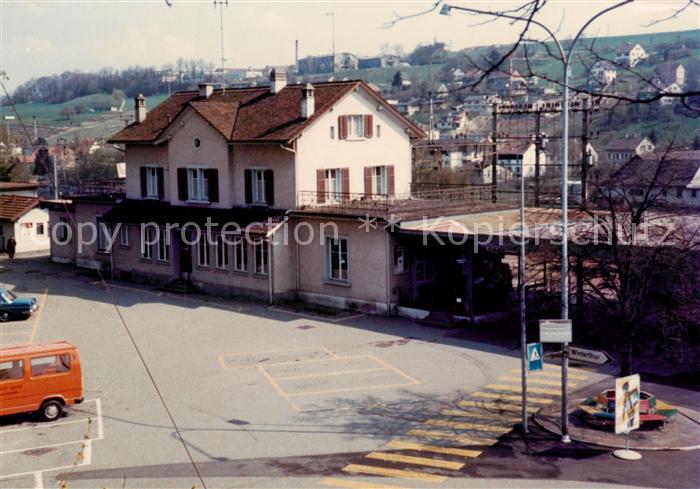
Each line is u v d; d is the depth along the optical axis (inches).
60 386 951.0
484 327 1363.2
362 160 1731.1
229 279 1696.6
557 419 904.9
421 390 1029.2
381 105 1756.9
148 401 1013.2
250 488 723.4
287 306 1579.7
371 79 6003.9
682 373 1085.8
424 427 889.5
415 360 1171.9
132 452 832.9
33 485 745.6
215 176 1752.0
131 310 1582.2
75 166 3764.8
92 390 1066.7
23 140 3508.9
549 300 1139.9
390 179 1797.5
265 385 1069.1
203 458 809.5
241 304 1611.7
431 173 2913.4
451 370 1117.1
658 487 697.6
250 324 1434.5
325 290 1572.3
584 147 1534.2
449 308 1446.9
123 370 1160.2
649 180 931.3
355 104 1706.4
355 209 1529.3
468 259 1350.9
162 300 1680.6
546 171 3179.1
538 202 1770.4
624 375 890.1
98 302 1668.3
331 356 1205.7
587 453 797.2
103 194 2138.3
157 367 1172.5
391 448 825.5
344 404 979.9
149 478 756.0
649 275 888.3
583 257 954.7
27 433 903.1
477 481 724.0
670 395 987.3
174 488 728.3
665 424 876.0
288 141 1562.5
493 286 1395.2
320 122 1632.6
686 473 734.5
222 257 1708.9
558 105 1841.8
